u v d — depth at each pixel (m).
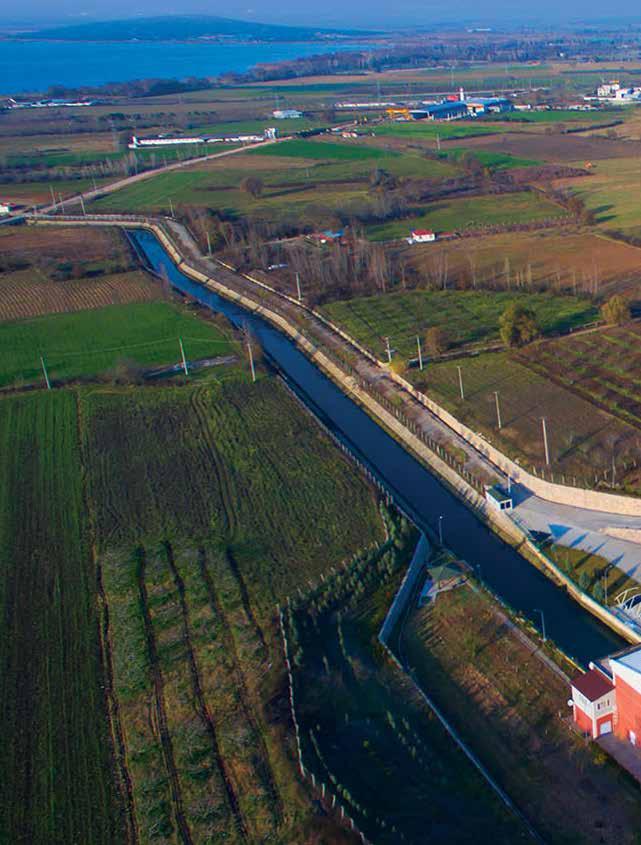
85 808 57.41
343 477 98.31
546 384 112.69
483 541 87.75
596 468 91.94
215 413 117.00
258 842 53.53
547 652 69.62
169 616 75.31
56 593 79.75
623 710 58.69
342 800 56.31
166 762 60.31
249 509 92.38
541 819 55.03
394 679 67.94
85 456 106.12
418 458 104.88
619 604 73.88
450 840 53.16
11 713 65.81
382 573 80.50
